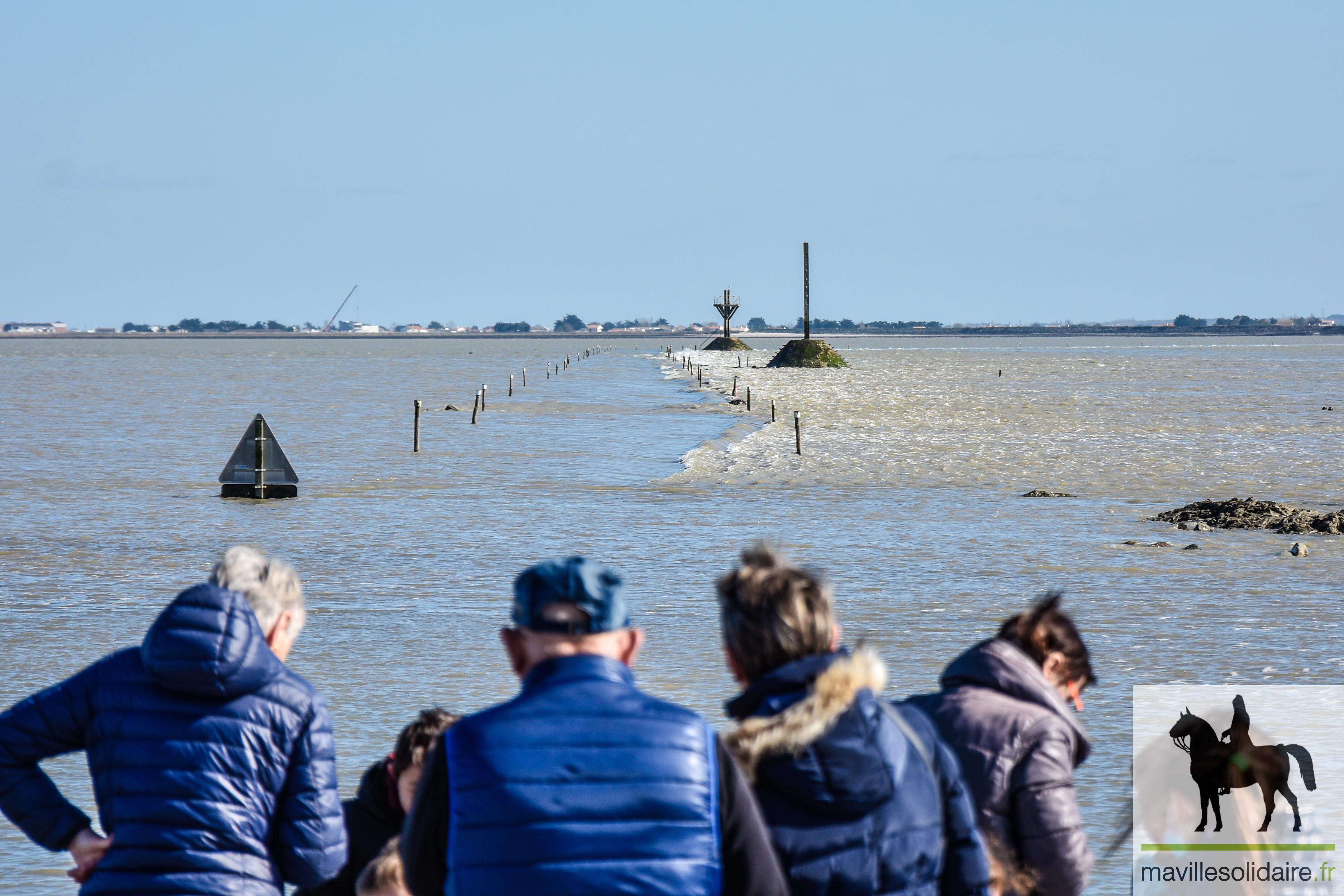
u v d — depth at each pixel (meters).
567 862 10.06
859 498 84.62
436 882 10.66
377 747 30.36
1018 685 12.92
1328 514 71.06
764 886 10.30
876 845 10.52
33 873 23.83
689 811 10.19
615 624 11.02
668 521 73.75
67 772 29.16
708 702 34.38
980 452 116.38
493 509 78.94
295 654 40.53
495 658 39.97
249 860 13.09
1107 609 48.25
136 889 12.84
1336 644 41.91
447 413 174.12
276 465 85.12
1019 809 12.36
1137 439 129.75
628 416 168.25
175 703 13.11
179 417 167.38
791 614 10.91
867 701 10.80
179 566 58.59
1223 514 73.25
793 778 10.41
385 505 80.94
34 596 51.16
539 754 10.30
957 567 58.09
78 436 136.75
